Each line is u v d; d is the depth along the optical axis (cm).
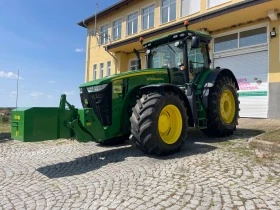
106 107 539
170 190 342
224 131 688
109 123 540
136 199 321
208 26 1278
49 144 749
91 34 2338
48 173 451
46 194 355
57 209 307
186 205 300
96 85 548
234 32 1252
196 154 513
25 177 436
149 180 381
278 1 992
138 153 553
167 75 648
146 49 754
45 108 451
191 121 598
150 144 496
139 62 762
